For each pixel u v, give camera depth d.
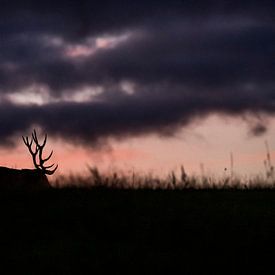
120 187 39.03
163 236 29.42
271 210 32.66
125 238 29.69
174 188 39.12
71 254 27.41
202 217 31.48
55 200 36.22
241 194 37.06
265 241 28.19
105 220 32.03
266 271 25.36
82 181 39.53
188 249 27.81
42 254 27.48
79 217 32.75
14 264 26.34
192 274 25.00
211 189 39.31
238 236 28.77
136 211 33.03
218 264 25.94
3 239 29.77
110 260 26.47
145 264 25.94
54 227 31.59
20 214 33.53
